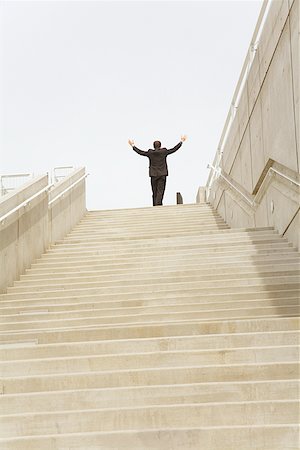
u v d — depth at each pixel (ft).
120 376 15.67
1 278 25.90
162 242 31.07
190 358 16.33
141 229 39.37
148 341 17.28
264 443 12.96
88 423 14.10
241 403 13.99
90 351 17.30
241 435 13.03
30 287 25.94
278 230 30.09
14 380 15.74
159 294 23.31
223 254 27.43
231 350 16.33
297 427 12.98
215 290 23.03
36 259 30.76
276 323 18.19
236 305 21.49
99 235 38.27
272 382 14.74
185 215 44.93
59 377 15.74
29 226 30.25
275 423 13.80
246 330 18.21
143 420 14.05
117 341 17.33
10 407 14.92
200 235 30.83
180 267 26.35
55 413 14.20
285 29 26.30
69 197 40.52
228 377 15.53
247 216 37.19
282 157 27.48
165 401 14.79
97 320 21.04
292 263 24.86
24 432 14.10
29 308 22.98
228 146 43.11
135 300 22.57
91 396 14.93
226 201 43.29
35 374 16.46
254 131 33.76
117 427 14.05
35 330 20.52
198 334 18.39
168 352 16.39
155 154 49.73
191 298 22.40
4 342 19.04
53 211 35.60
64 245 33.12
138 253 28.99
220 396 14.76
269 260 25.50
